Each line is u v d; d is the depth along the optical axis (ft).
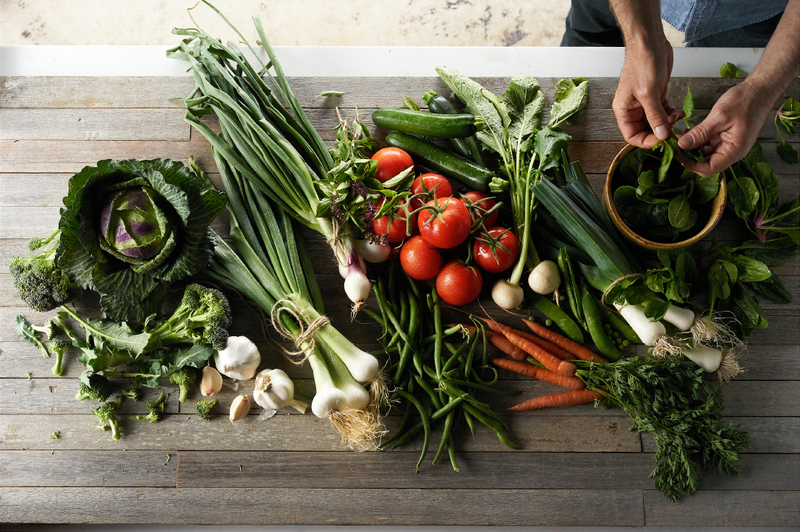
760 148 5.11
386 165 4.72
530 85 5.11
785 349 5.12
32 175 5.24
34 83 5.32
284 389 4.72
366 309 5.00
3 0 8.00
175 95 5.33
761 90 4.26
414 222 4.78
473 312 5.12
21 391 5.02
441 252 4.99
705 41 5.85
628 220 4.76
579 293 4.98
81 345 4.91
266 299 4.82
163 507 4.90
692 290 5.03
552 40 7.98
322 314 4.89
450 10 8.01
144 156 5.28
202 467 4.93
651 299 4.70
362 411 4.62
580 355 4.98
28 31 7.98
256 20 5.08
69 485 4.93
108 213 4.41
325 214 4.65
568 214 4.61
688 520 4.90
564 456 4.94
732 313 4.98
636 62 4.32
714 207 4.57
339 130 4.91
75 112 5.30
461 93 5.07
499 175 5.14
